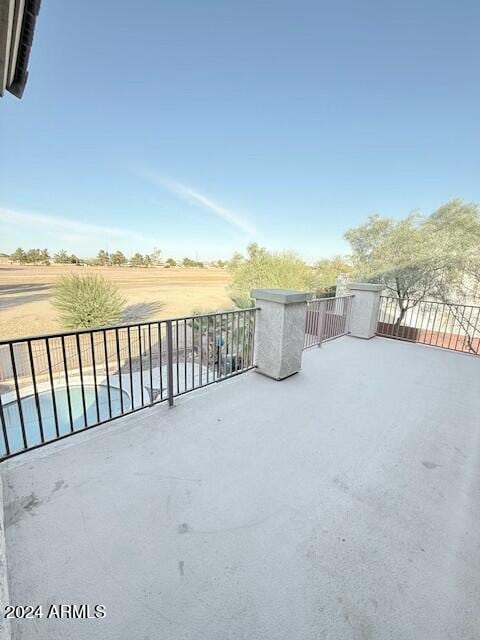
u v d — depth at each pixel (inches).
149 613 44.6
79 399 268.7
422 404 118.9
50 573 49.9
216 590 48.1
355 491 71.4
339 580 50.3
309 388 131.0
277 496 68.9
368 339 221.5
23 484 70.2
